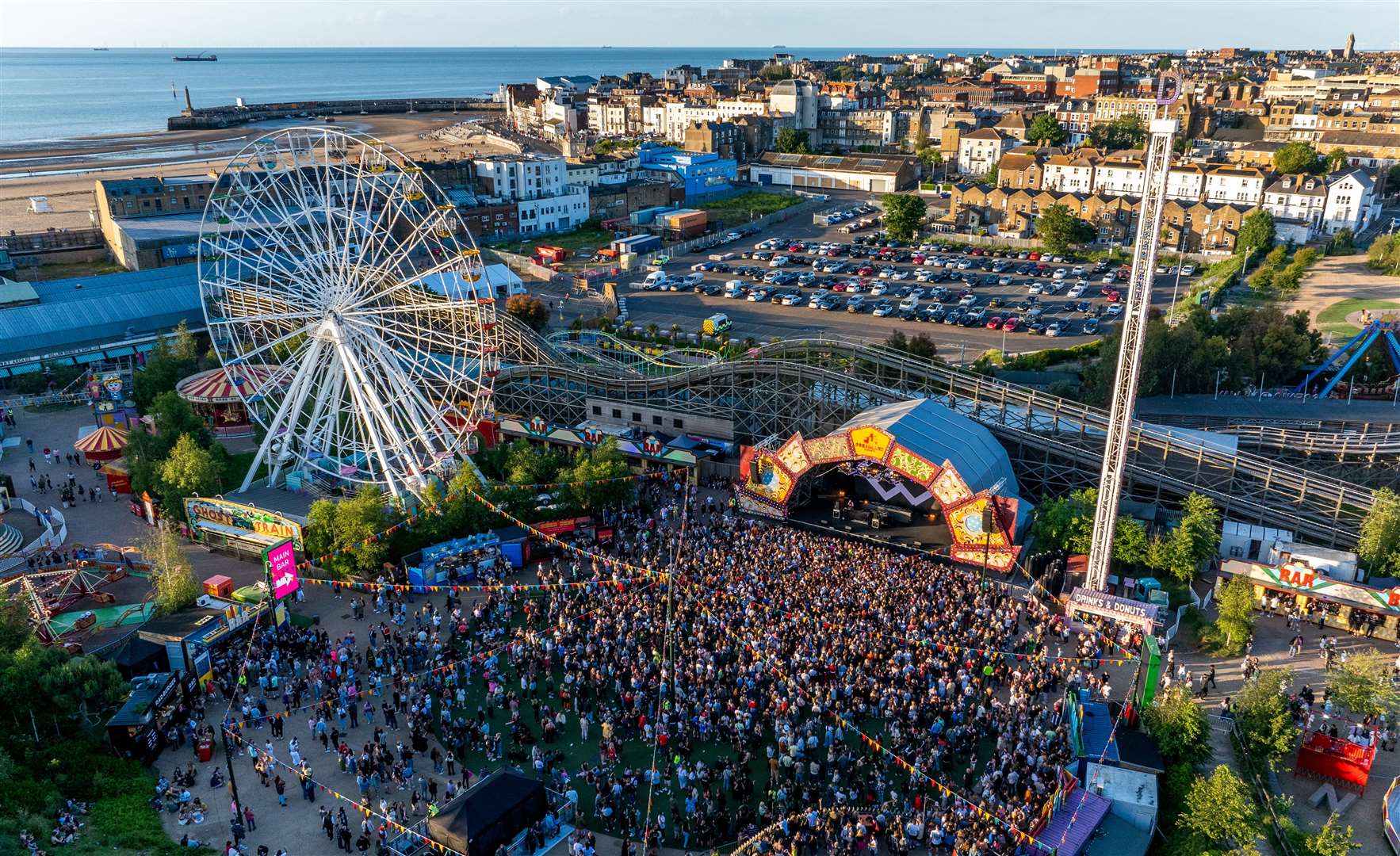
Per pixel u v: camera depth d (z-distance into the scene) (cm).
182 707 6178
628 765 5744
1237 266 18350
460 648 6919
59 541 8688
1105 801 5338
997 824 5100
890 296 17538
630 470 9306
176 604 7238
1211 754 5775
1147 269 6650
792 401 10069
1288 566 7256
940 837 5003
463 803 4997
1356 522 8319
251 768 5766
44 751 5712
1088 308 16562
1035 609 7219
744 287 17988
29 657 6047
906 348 12712
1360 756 5566
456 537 8400
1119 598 6912
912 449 8106
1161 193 6531
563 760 5753
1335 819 5056
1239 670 6738
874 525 8844
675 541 8238
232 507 8488
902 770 5638
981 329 15588
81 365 13812
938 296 17325
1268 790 5584
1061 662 6675
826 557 7850
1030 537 8581
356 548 7844
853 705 6066
